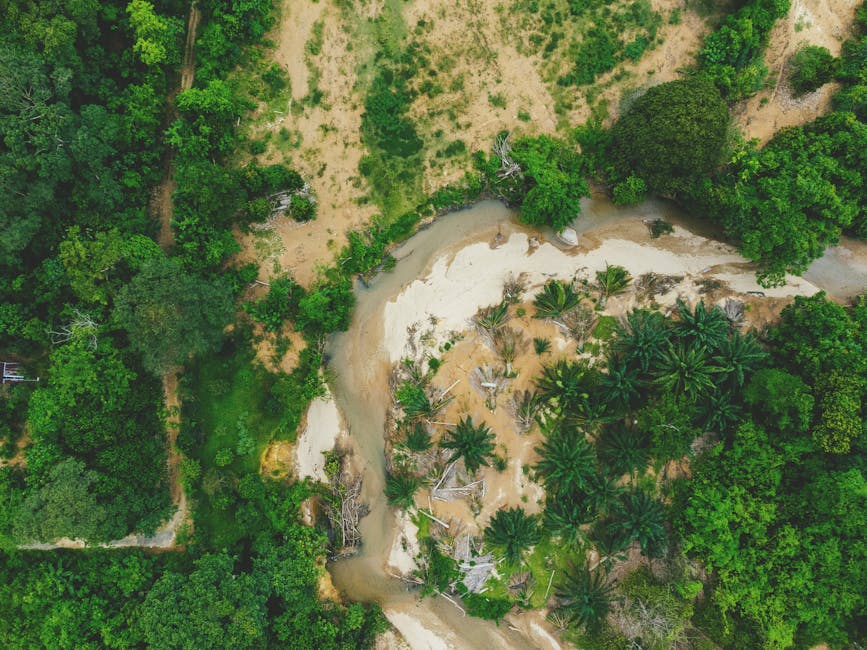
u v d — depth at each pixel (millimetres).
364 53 31000
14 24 25531
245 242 31219
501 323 31578
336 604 30688
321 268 31609
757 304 31703
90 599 27062
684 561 29562
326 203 31453
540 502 31453
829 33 31031
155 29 28016
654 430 28141
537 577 31328
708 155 27531
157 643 24797
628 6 30953
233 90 30547
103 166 27453
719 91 29750
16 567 27312
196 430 30109
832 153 29266
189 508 29672
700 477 29406
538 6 30969
